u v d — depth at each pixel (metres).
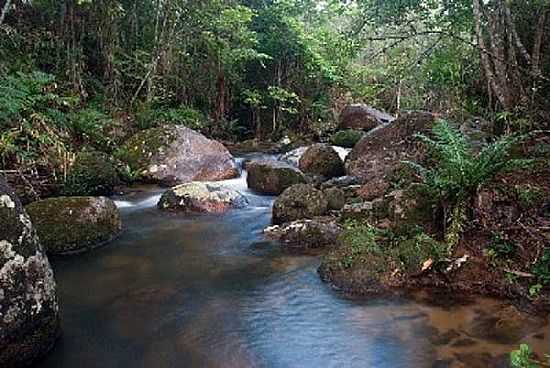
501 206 4.96
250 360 3.50
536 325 3.79
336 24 18.92
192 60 14.67
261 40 16.69
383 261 4.75
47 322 3.43
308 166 9.80
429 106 14.54
